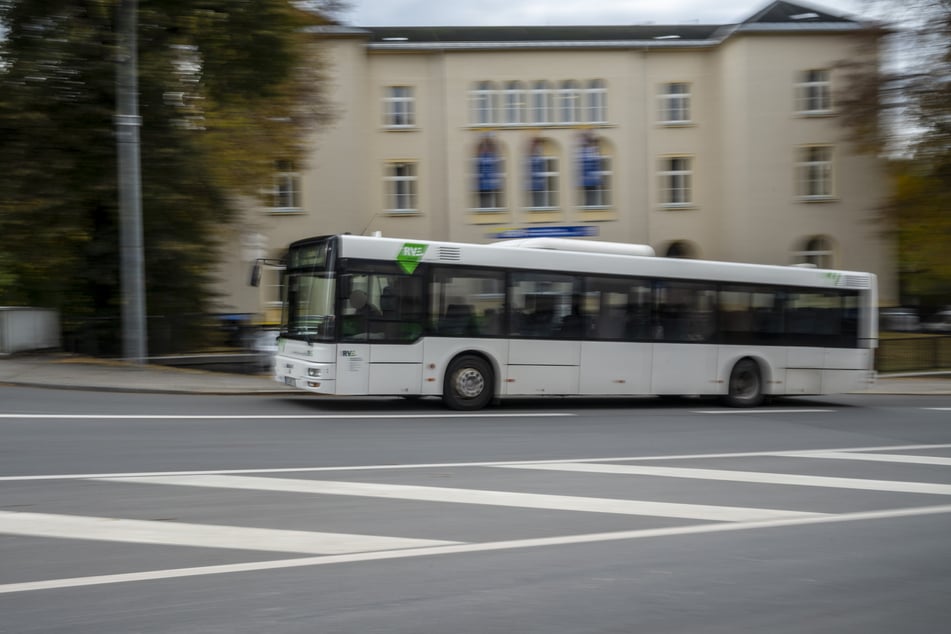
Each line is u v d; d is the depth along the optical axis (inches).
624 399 765.3
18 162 846.5
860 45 1128.2
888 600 229.8
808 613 218.4
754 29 1663.4
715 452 471.8
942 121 1088.2
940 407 773.3
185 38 887.1
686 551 270.5
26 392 637.9
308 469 384.5
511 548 267.6
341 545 265.3
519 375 639.1
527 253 644.1
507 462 418.9
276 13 893.2
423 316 610.9
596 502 334.6
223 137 971.9
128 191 796.6
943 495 365.1
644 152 1722.4
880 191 1688.0
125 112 792.3
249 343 914.1
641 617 211.5
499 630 200.1
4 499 315.0
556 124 1686.8
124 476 358.6
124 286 804.0
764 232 1684.3
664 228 1737.2
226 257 1216.2
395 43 1667.1
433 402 671.8
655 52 1726.1
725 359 714.2
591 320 663.8
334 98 1606.8
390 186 1669.5
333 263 590.6
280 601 215.0
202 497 323.9
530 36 1777.8
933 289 1763.0
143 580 228.1
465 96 1665.8
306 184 1608.0
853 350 762.2
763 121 1678.2
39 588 220.5
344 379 588.7
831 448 497.0
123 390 673.6
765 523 309.1
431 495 338.0
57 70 840.9
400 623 202.7
